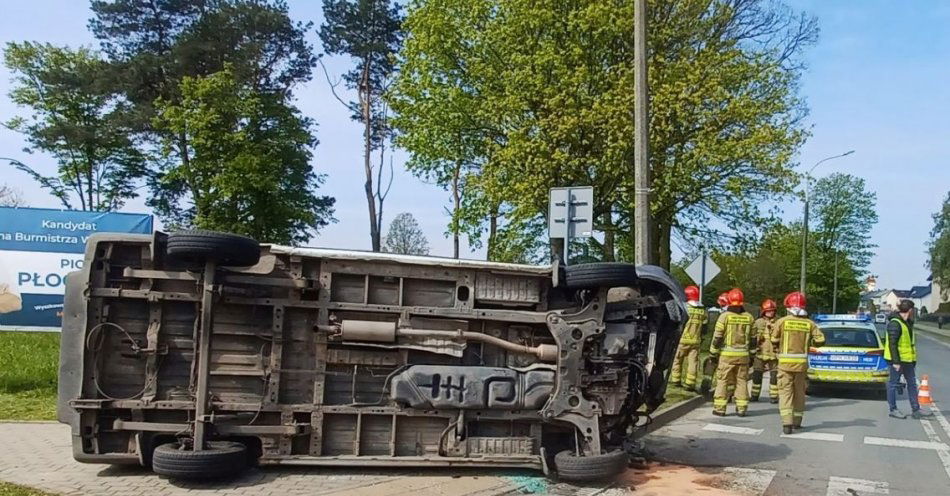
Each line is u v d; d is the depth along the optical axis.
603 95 20.88
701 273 18.05
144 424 7.01
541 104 21.88
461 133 25.09
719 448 10.01
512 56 22.50
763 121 23.64
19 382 11.50
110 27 40.22
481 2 23.84
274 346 7.32
